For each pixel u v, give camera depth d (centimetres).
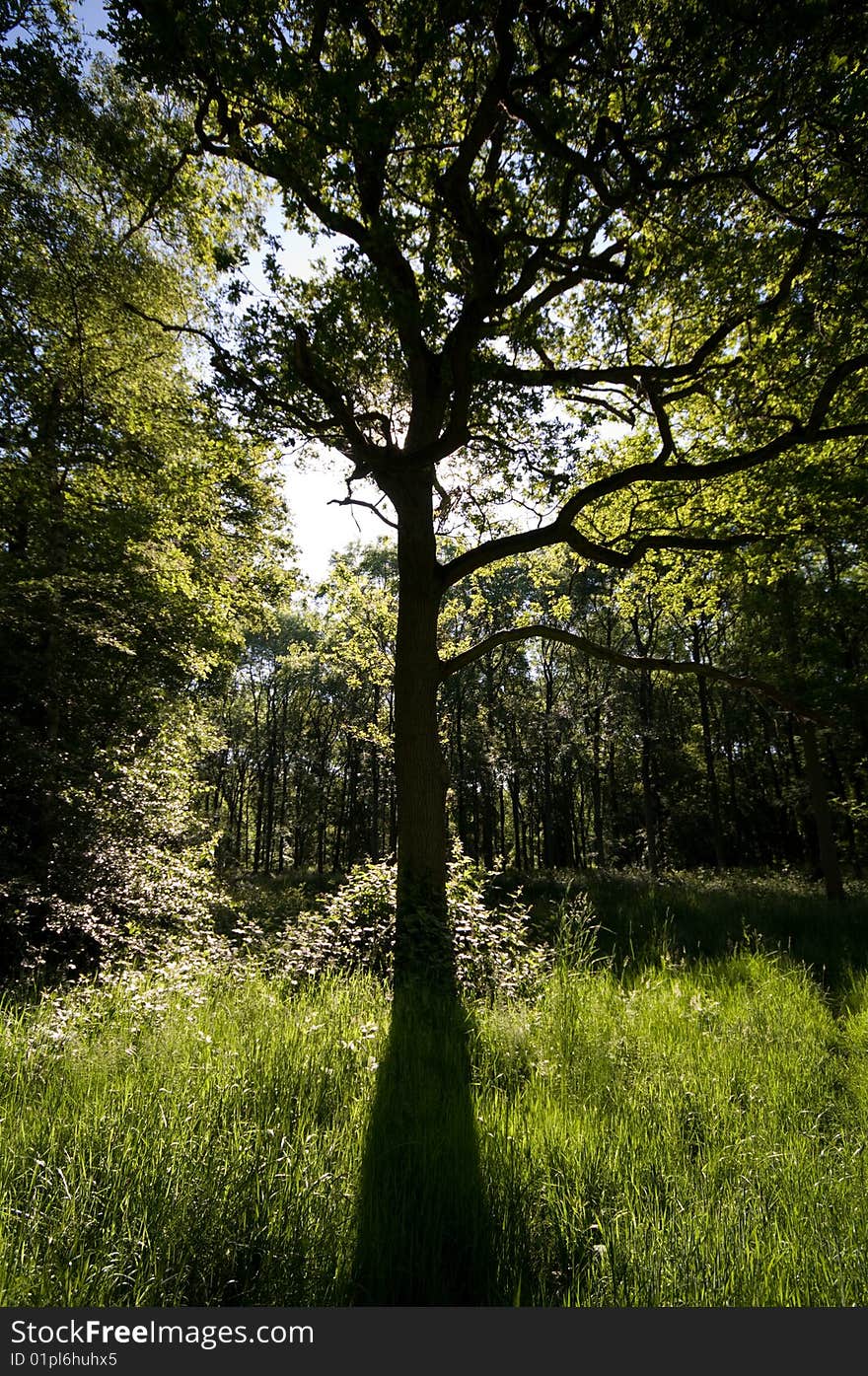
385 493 923
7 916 924
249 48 629
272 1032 509
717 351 977
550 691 3391
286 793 4947
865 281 770
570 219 862
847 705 1680
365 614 1709
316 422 809
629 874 2500
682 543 971
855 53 639
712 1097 446
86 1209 288
